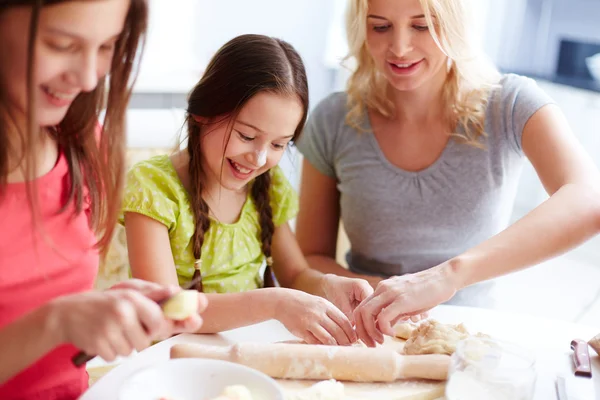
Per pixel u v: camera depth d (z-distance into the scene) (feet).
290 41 11.93
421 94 5.03
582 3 12.25
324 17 11.96
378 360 3.22
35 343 2.44
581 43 12.28
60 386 3.26
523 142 4.91
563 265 10.57
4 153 2.78
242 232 4.74
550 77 11.97
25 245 3.05
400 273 5.29
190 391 2.90
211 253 4.60
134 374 2.85
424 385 3.23
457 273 3.85
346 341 3.64
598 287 9.81
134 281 2.83
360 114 5.31
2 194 2.89
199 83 4.35
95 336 2.40
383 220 5.24
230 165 4.27
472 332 3.77
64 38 2.45
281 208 4.97
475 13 4.79
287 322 3.73
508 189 5.22
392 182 5.19
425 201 5.14
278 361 3.22
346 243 6.61
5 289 3.01
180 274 4.53
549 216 4.17
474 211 5.11
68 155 3.26
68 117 3.19
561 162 4.61
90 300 2.47
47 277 3.13
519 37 13.17
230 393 2.74
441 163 5.09
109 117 3.04
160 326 2.52
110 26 2.52
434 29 4.61
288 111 4.11
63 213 3.21
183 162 4.60
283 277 4.93
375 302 3.71
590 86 10.96
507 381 2.88
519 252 4.02
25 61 2.53
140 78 9.29
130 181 4.41
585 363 3.39
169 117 6.40
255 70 4.09
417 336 3.55
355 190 5.31
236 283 4.66
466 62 4.88
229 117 4.11
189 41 10.84
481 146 5.04
